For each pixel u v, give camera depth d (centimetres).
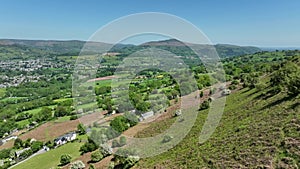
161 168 1978
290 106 2355
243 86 4628
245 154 1739
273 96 3141
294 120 1912
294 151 1516
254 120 2425
